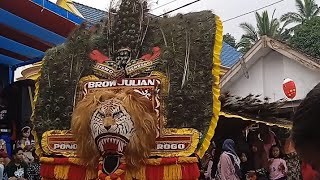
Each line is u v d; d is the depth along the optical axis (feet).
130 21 12.21
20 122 26.37
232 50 54.60
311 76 34.71
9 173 23.63
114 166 10.39
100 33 12.59
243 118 23.70
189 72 11.30
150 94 11.24
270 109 26.21
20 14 22.04
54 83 12.35
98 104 10.55
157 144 10.93
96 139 10.41
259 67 36.91
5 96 26.84
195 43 11.53
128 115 10.25
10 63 28.96
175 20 12.07
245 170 26.94
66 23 23.80
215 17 11.80
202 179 25.20
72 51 12.53
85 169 11.16
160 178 10.58
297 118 3.55
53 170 11.59
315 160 3.41
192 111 11.04
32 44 26.13
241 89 37.63
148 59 11.69
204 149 10.78
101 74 11.97
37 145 12.17
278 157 27.43
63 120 12.05
